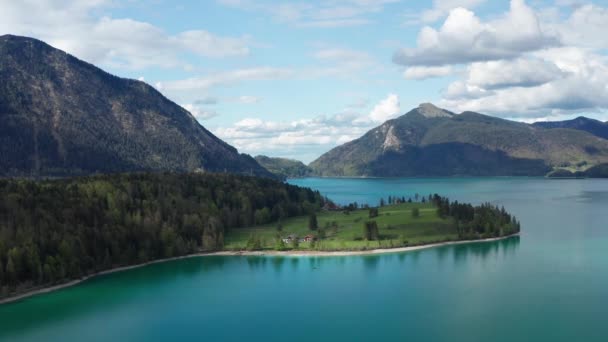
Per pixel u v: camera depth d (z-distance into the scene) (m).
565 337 174.25
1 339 183.25
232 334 184.38
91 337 184.12
